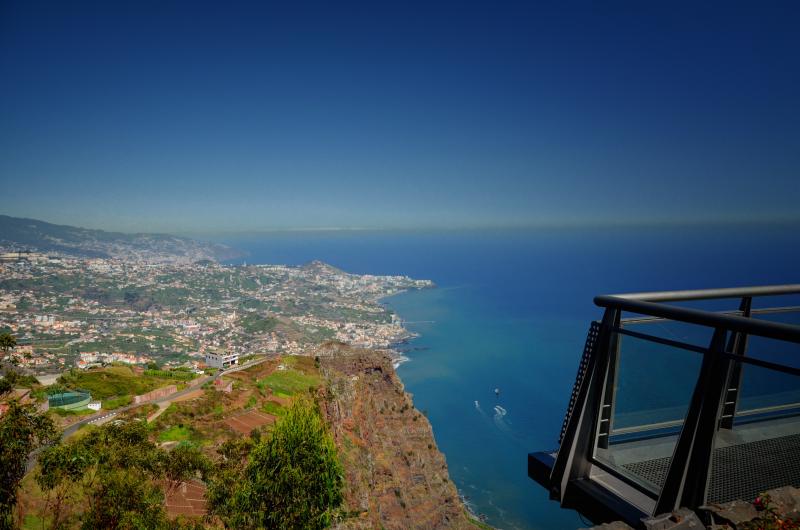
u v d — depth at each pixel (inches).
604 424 181.2
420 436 2763.3
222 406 1747.0
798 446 160.1
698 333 156.5
